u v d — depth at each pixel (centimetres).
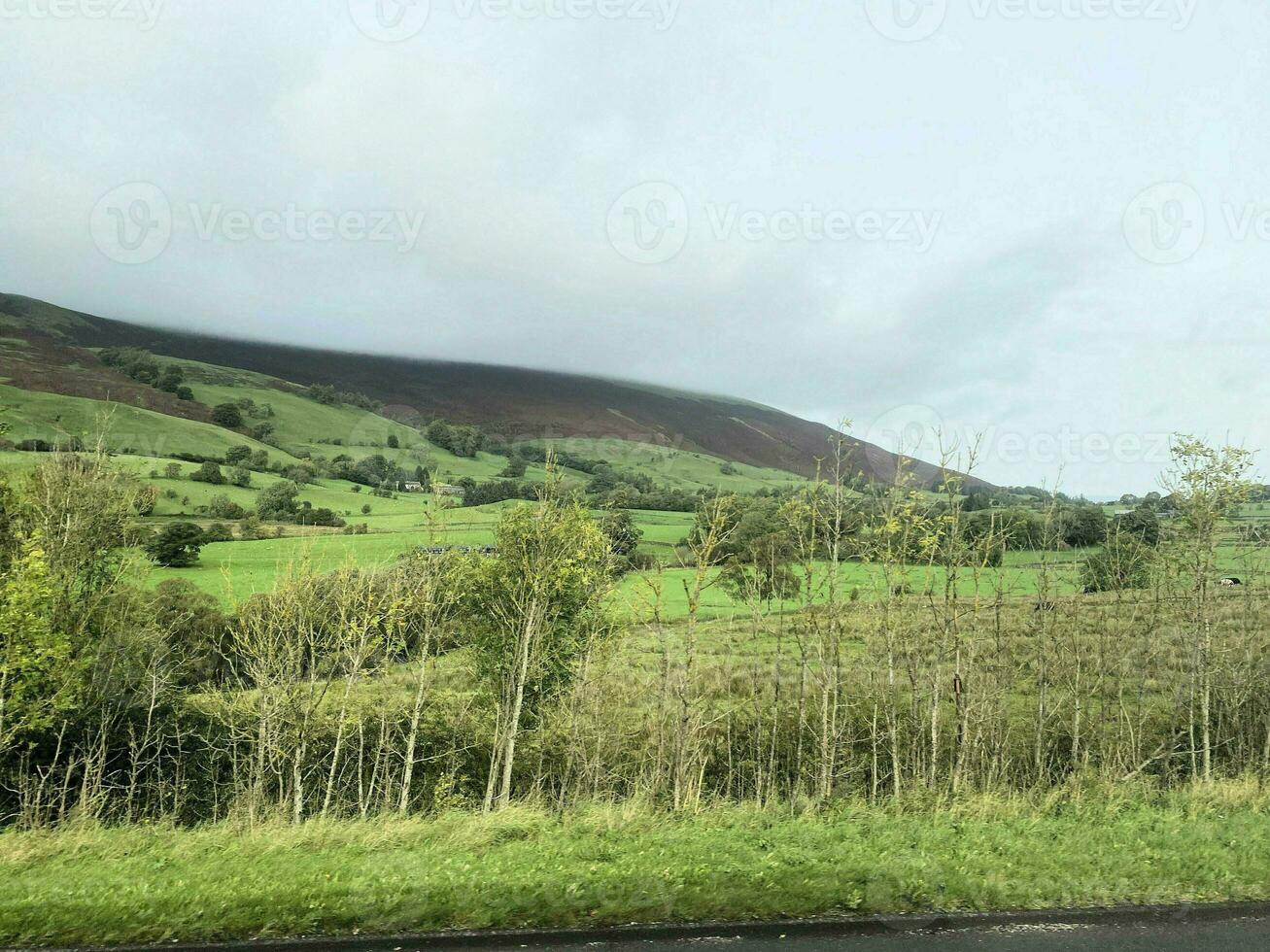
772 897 645
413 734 2650
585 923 604
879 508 2116
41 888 674
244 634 2794
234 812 1314
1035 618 2567
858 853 793
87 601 2953
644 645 3078
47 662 2500
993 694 2209
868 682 2422
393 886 658
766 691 2866
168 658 3045
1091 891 679
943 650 2094
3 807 2403
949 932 600
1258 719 2339
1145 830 959
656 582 2108
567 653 2828
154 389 18475
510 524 2841
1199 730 2438
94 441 3272
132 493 3278
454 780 2706
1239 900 674
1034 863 760
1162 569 2233
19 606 2436
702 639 3353
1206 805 1150
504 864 749
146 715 2861
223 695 2941
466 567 2845
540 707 2938
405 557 2906
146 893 643
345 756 2922
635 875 695
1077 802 1196
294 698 2705
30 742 2453
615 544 2883
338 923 596
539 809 1191
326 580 2861
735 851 809
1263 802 1180
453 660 3344
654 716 2491
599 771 2444
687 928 598
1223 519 2138
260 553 6219
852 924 611
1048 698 2531
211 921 586
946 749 2431
